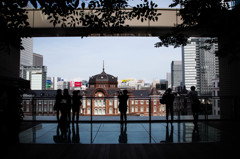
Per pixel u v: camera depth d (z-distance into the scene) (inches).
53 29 473.4
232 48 241.6
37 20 471.8
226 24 239.0
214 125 387.2
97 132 324.5
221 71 518.0
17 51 475.5
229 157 204.8
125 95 378.9
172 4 279.7
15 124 319.3
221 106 490.0
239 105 448.8
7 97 320.8
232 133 315.6
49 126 374.9
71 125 386.0
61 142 263.7
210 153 218.1
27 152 221.1
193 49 7736.2
